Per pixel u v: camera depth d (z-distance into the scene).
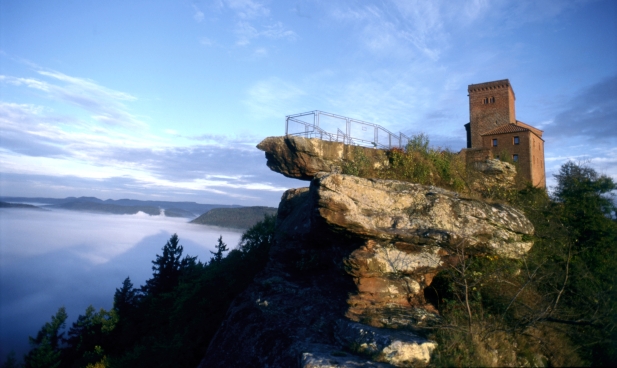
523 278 12.17
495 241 12.53
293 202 20.14
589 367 9.57
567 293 11.96
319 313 12.55
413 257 11.89
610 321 9.86
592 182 15.48
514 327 10.06
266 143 17.11
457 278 11.27
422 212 12.59
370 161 16.75
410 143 18.19
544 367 9.55
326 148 16.52
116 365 23.88
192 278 30.42
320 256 15.28
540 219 15.11
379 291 11.52
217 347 15.02
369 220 11.98
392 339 9.48
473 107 42.06
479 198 14.29
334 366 8.97
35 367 47.38
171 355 19.39
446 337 9.88
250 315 14.79
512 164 22.38
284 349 11.59
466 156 20.42
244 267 22.91
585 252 13.50
